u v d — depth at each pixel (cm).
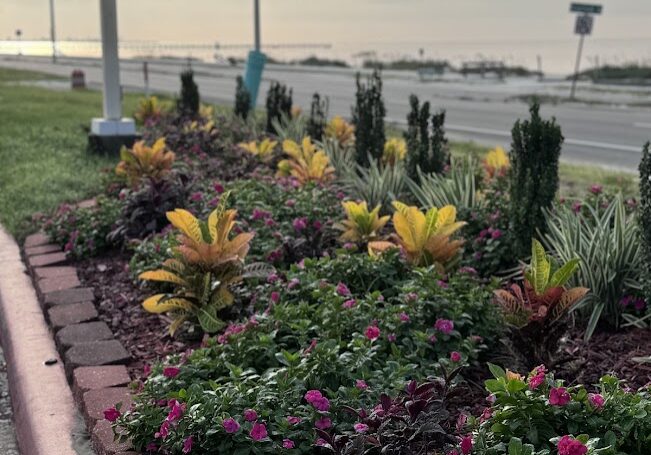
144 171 688
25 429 355
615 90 3111
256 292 421
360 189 641
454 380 328
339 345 324
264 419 283
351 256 431
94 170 853
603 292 420
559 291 337
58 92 2073
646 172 391
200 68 4525
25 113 1430
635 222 437
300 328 345
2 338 476
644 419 259
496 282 402
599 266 420
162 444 287
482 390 338
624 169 1126
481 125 1750
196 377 322
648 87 3288
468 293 386
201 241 423
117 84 969
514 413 264
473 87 3259
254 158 816
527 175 467
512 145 481
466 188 560
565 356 360
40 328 459
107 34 948
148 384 318
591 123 1852
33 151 966
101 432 318
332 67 5188
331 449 262
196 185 632
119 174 714
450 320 359
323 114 973
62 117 1384
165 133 998
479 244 493
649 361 359
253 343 338
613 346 388
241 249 426
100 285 508
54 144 1031
